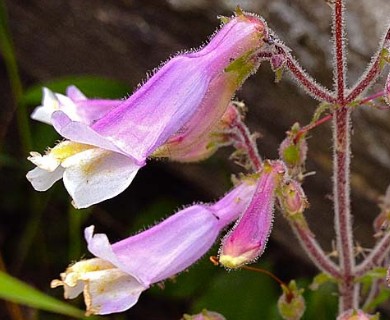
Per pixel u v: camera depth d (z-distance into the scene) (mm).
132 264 148
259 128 205
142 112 140
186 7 195
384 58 149
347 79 189
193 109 142
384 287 175
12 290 167
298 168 163
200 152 162
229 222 154
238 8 147
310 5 187
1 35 204
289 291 168
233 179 165
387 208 174
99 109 164
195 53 145
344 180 163
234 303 203
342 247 168
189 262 151
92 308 145
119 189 137
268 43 146
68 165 137
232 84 146
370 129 192
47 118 163
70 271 146
